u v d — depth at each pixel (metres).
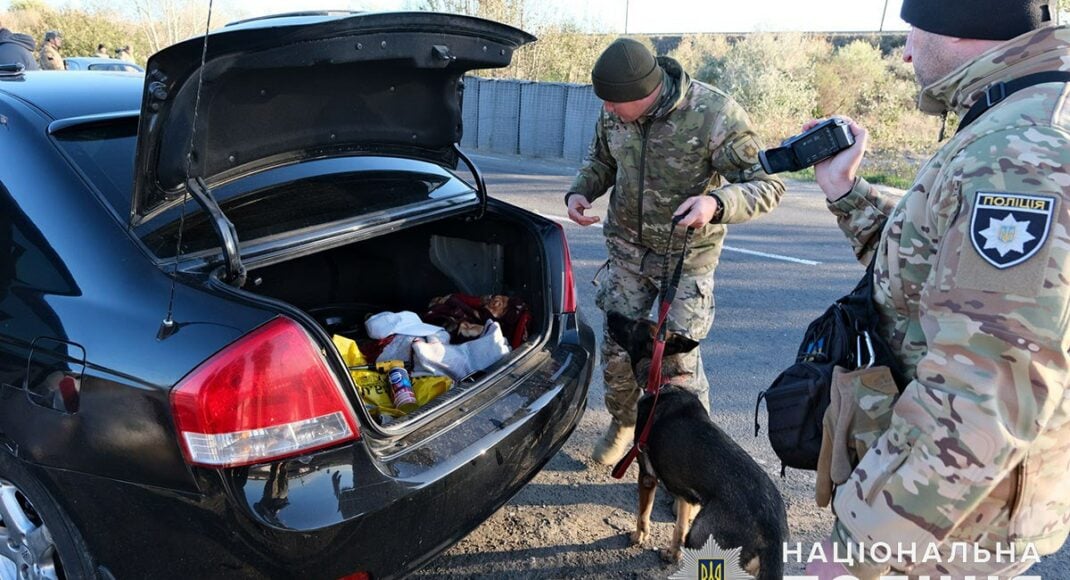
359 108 2.28
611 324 3.04
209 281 1.84
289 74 1.93
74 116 2.17
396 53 2.05
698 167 2.76
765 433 3.40
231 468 1.63
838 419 1.49
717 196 2.53
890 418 1.43
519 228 2.79
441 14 2.04
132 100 2.40
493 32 2.26
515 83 12.45
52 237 1.93
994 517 1.31
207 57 1.67
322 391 1.72
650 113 2.69
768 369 4.09
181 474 1.67
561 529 2.75
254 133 2.08
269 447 1.66
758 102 14.66
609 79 2.59
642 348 2.88
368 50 1.96
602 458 3.18
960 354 1.14
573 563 2.57
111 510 1.80
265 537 1.63
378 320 2.81
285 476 1.67
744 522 2.30
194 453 1.64
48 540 2.00
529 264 2.77
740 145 2.65
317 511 1.67
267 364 1.66
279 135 2.16
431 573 2.49
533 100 12.27
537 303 2.70
